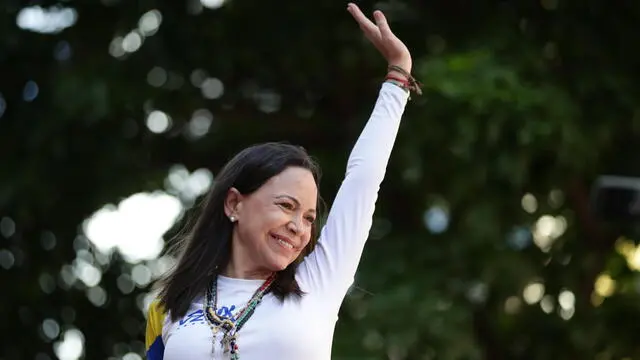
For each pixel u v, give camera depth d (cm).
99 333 2636
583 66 2291
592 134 2208
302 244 864
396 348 2075
